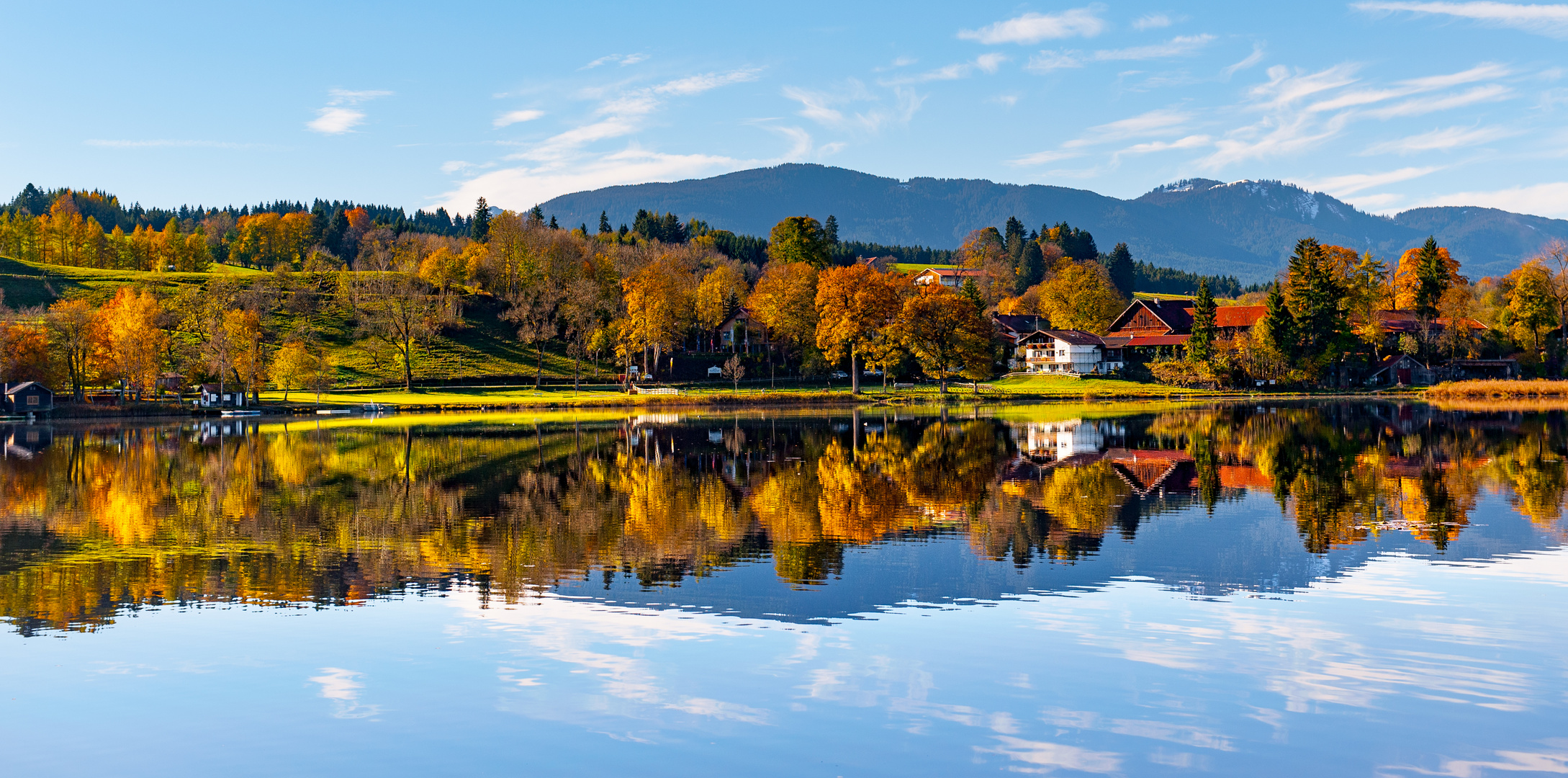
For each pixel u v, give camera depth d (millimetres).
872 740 19578
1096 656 24031
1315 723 20109
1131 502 45938
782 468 61031
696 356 180000
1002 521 41469
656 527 41062
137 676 23406
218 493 52344
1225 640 25047
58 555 36688
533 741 19688
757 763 18688
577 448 75938
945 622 26859
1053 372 183000
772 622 27109
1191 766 18469
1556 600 28094
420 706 21438
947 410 123500
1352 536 37312
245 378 130625
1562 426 84812
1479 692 21531
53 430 104375
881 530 39781
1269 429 85812
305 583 32031
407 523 42750
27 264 199125
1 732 20438
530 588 31062
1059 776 18109
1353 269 173375
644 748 19344
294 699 21906
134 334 122688
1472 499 45250
